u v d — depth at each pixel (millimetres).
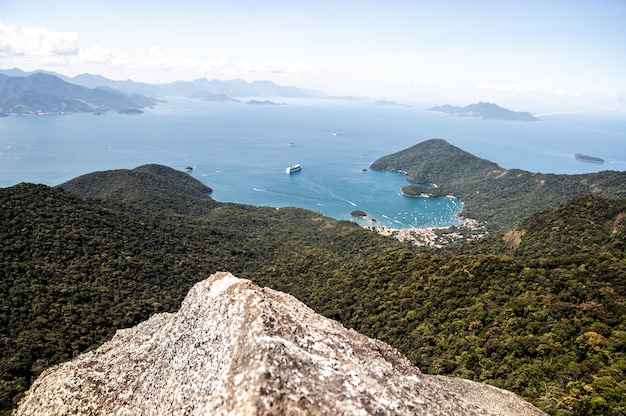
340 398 17875
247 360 18656
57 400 26875
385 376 21391
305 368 18891
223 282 26453
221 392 18062
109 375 27812
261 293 24375
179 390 21312
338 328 26453
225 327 22000
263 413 15922
